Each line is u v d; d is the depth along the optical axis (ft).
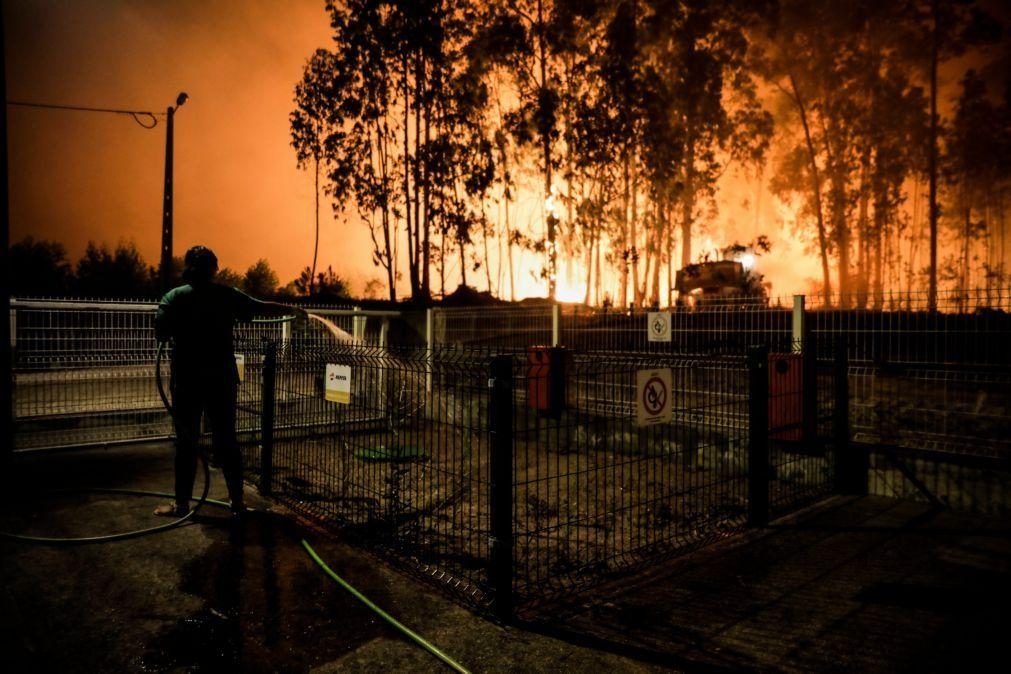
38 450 20.67
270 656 8.16
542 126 107.96
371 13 98.99
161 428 23.52
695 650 8.50
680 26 127.03
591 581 10.93
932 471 16.02
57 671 7.67
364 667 7.94
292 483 16.74
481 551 12.17
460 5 108.78
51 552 11.87
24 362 20.57
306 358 15.61
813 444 16.81
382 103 104.06
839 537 13.57
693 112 129.59
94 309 21.47
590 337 23.80
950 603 10.15
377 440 13.42
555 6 109.60
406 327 29.78
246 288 158.40
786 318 18.71
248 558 11.77
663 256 130.62
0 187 17.38
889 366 17.42
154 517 14.12
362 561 11.70
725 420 16.05
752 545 13.07
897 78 140.97
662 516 14.93
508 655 8.27
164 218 61.77
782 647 8.61
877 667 8.11
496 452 9.40
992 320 15.51
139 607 9.59
